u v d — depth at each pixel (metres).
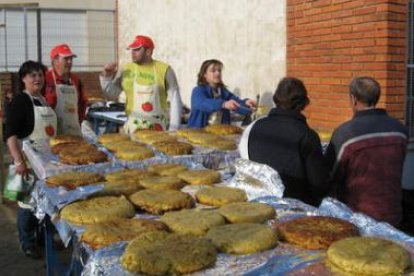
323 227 2.39
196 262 2.03
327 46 6.36
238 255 2.19
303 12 6.75
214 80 5.47
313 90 6.66
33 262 4.95
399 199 3.48
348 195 3.42
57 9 15.46
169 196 2.92
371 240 2.19
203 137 4.68
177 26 10.66
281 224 2.49
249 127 3.41
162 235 2.29
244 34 8.40
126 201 2.85
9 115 4.65
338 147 3.40
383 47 5.58
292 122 3.21
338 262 2.03
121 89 5.65
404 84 5.73
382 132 3.37
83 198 2.91
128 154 4.04
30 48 15.52
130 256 2.06
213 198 2.95
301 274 2.00
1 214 6.46
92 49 15.62
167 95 5.67
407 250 2.18
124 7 13.38
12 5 14.39
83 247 2.36
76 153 3.99
